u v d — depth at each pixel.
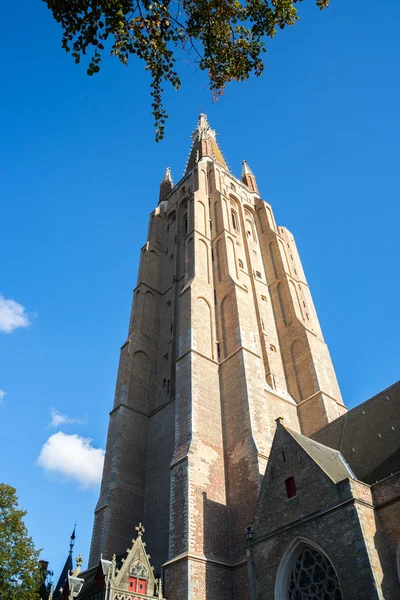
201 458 29.50
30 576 26.92
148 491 34.84
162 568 26.31
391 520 20.22
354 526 19.56
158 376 43.22
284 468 24.16
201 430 31.09
